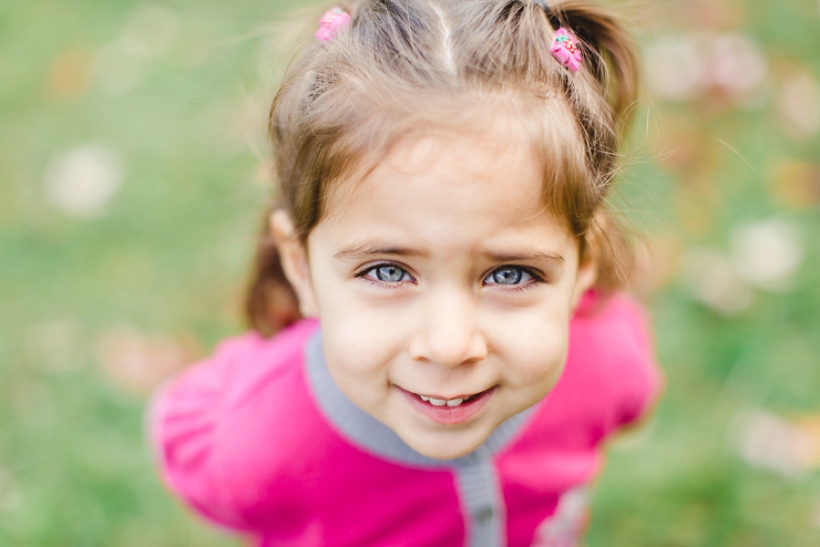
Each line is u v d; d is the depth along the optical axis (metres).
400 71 1.00
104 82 3.03
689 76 2.75
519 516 1.47
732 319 2.37
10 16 3.26
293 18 1.45
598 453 1.61
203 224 2.63
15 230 2.60
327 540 1.37
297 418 1.29
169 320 2.42
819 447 2.10
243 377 1.42
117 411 2.19
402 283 1.01
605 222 1.23
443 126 0.93
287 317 1.58
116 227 2.63
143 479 2.06
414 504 1.34
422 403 1.07
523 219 0.95
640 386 1.53
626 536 1.98
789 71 2.93
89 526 1.96
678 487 2.01
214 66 3.03
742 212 2.54
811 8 3.08
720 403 2.23
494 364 1.03
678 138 2.65
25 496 1.99
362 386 1.06
